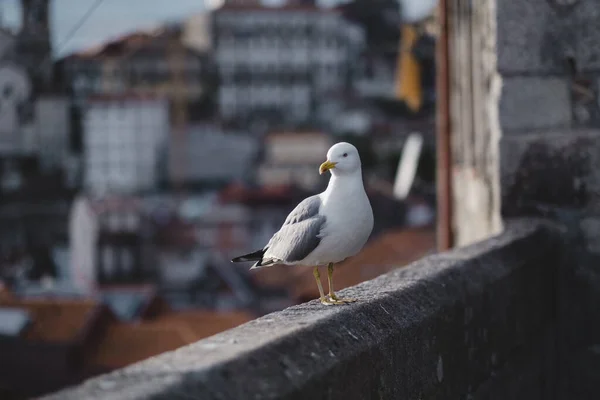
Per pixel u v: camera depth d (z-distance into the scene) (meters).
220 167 96.31
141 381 1.90
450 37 7.73
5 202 77.06
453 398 3.42
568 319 5.15
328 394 2.34
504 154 5.26
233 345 2.23
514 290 4.27
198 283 57.62
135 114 93.38
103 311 28.28
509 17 5.23
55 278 70.75
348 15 113.31
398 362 2.87
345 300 2.97
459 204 7.30
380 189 63.97
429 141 57.62
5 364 26.67
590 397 5.09
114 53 99.69
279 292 42.19
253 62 110.62
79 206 71.88
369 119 102.44
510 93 5.25
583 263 5.12
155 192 92.88
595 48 5.13
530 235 4.95
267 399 2.05
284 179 92.44
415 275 3.53
